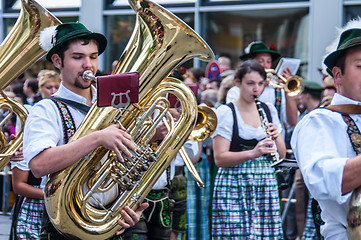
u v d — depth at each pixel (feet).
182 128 10.50
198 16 30.25
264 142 15.89
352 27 9.18
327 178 8.13
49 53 10.59
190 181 19.36
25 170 14.53
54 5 32.83
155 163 10.36
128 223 10.34
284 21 28.73
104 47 10.97
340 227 8.63
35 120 10.18
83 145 9.61
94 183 10.08
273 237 15.98
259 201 16.15
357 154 8.54
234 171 16.31
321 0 27.86
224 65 29.01
